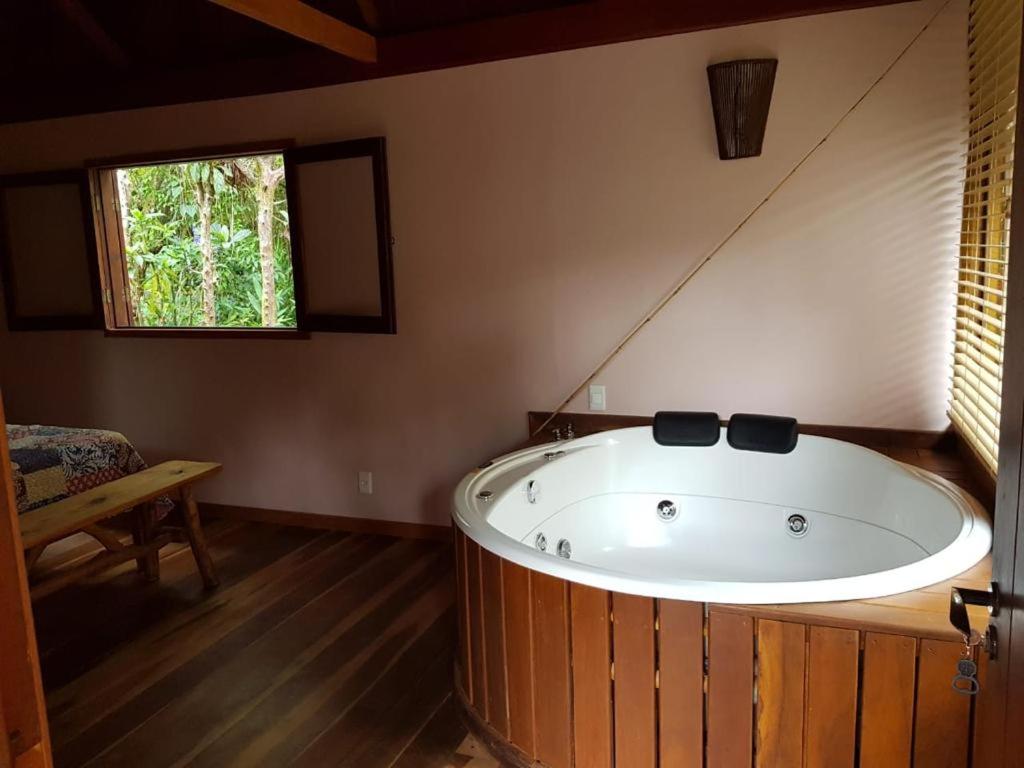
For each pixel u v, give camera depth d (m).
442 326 3.75
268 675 2.68
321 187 3.83
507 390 3.70
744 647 1.75
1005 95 2.30
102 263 4.34
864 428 3.14
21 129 4.40
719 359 3.32
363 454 4.02
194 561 3.74
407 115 3.64
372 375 3.93
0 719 0.46
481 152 3.54
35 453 3.21
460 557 2.37
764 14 3.00
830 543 2.99
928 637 1.61
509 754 2.17
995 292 2.32
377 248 3.74
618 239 3.39
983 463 2.42
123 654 2.84
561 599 1.96
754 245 3.19
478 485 2.74
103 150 4.25
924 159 2.92
